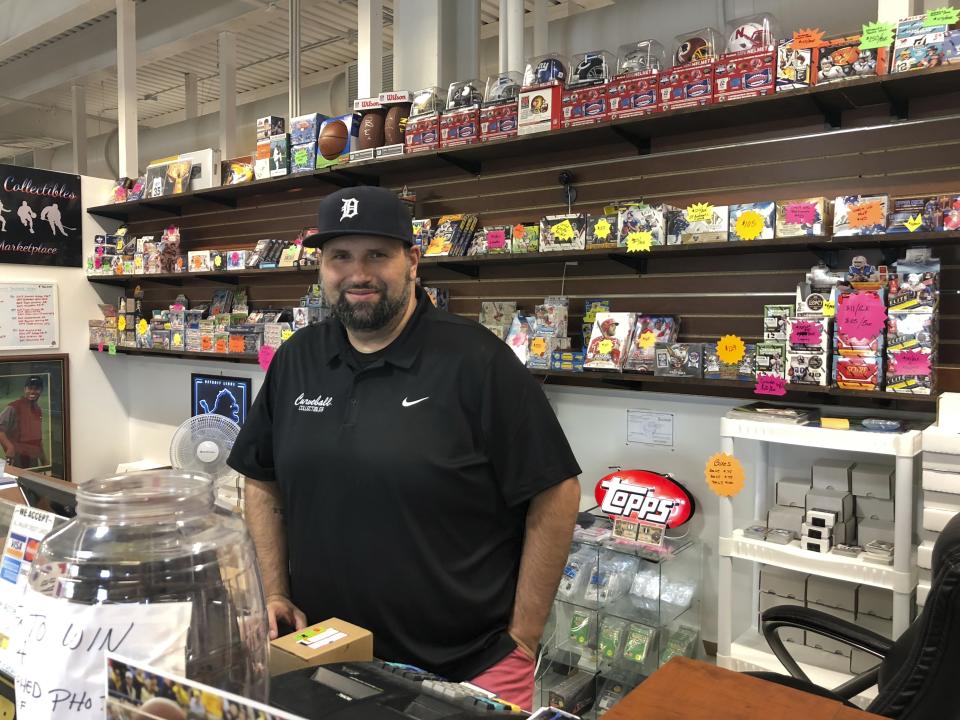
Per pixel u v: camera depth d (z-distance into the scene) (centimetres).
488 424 152
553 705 261
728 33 250
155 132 742
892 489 221
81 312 474
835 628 169
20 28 543
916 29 202
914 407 229
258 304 415
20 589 99
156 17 554
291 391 169
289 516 163
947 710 101
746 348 236
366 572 148
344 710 72
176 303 437
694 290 268
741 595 262
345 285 151
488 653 152
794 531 230
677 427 273
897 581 201
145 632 59
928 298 201
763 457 254
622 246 254
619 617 260
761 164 254
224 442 325
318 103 639
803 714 69
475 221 309
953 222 202
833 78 214
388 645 149
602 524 278
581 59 276
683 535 271
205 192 397
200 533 70
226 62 543
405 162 315
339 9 574
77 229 470
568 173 293
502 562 159
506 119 282
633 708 70
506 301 312
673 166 271
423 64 345
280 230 402
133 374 498
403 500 147
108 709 55
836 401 242
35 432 450
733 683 75
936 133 222
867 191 235
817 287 224
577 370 269
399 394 154
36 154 941
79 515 69
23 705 61
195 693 51
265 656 70
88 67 620
